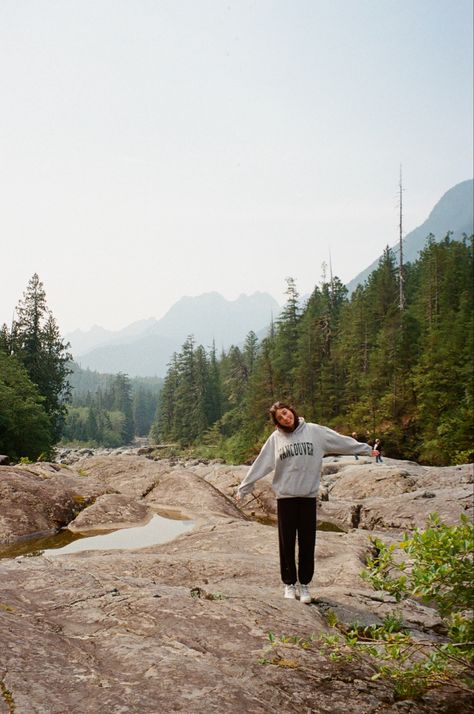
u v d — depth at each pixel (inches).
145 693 108.1
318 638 146.8
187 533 347.6
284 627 153.3
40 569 197.5
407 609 198.4
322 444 187.9
